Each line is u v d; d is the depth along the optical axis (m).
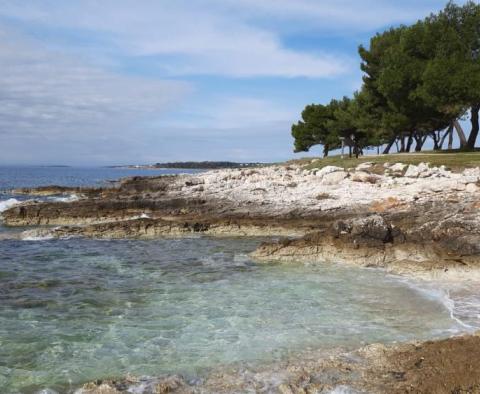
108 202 32.00
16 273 17.09
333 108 76.38
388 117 49.03
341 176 35.16
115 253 20.89
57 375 8.97
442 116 49.88
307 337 10.67
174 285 15.32
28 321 11.92
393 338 10.59
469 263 15.99
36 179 110.69
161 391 8.12
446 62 42.19
